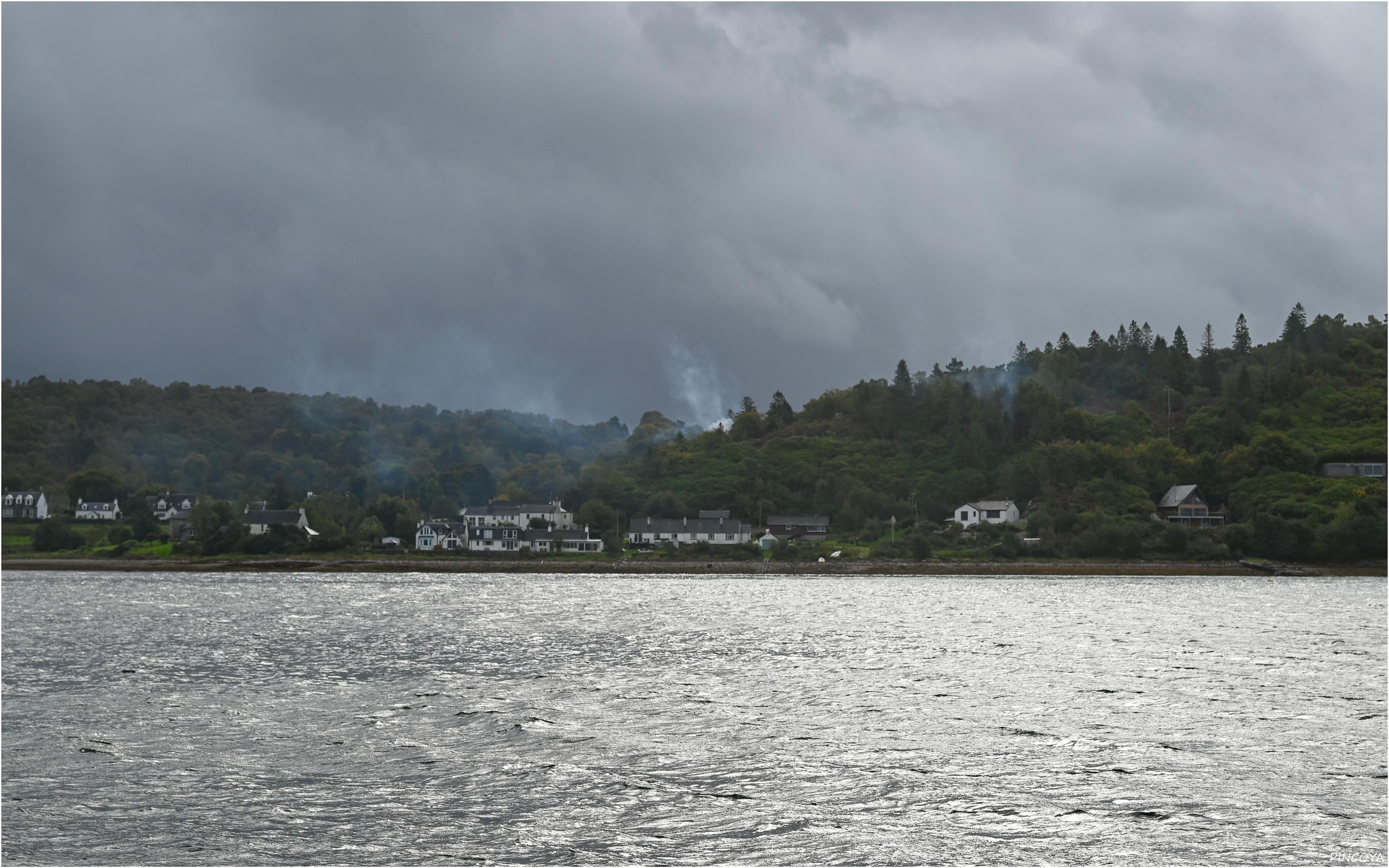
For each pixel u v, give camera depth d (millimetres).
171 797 38281
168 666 65688
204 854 33188
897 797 38469
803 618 96312
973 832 35188
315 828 35344
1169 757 43531
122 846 33719
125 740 45844
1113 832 35188
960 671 64812
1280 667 66250
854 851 33594
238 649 73562
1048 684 60125
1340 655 71750
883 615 99438
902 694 56812
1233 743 45812
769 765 42250
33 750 44188
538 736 46656
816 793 38812
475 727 48531
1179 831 35219
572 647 75250
